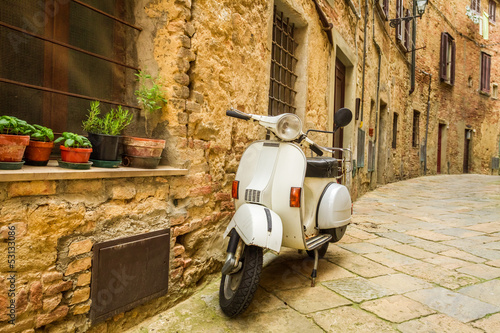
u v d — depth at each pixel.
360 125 7.53
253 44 3.48
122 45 2.64
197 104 2.68
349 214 3.28
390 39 10.42
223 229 3.03
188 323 2.27
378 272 3.19
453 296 2.73
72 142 1.86
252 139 3.53
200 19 2.67
